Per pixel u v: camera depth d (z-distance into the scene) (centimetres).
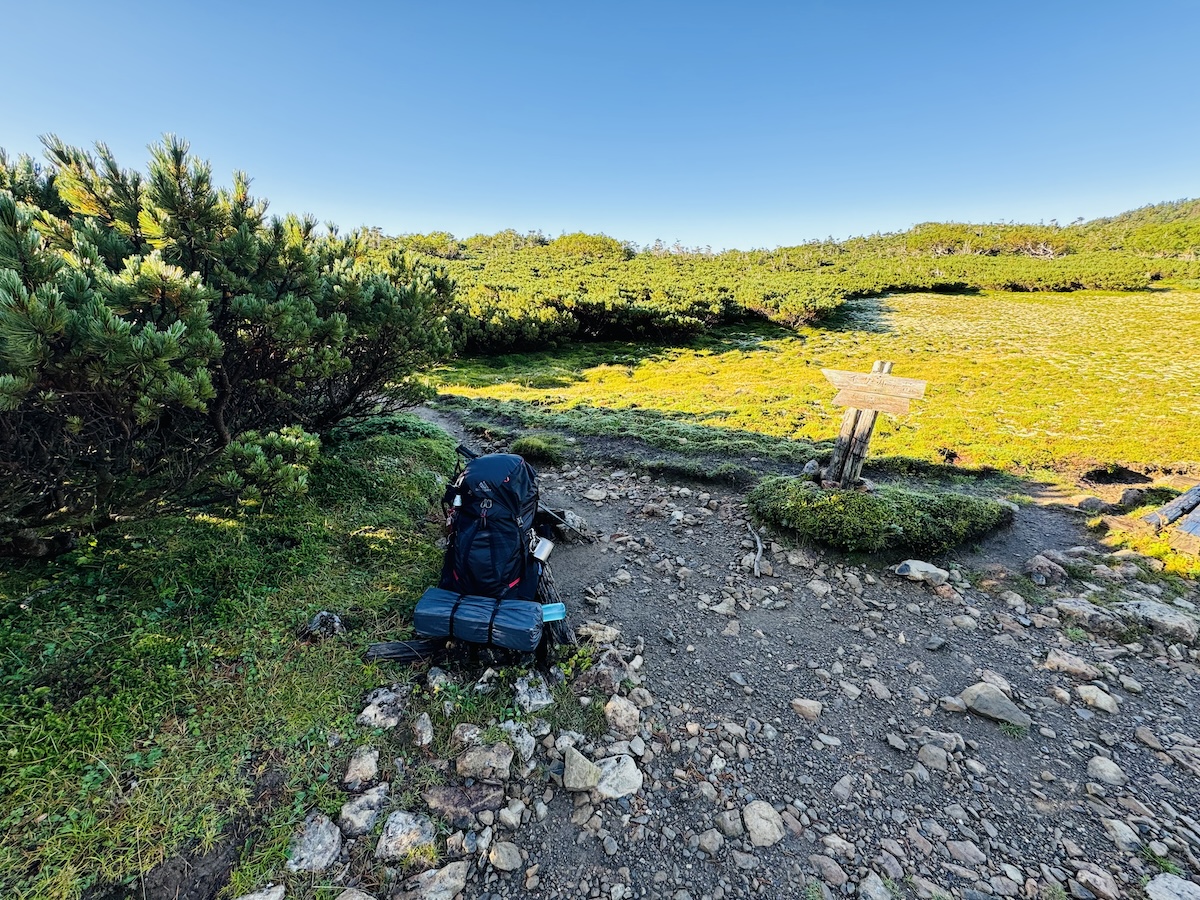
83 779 222
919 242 8106
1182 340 2102
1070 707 319
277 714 265
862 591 448
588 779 247
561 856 218
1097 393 1283
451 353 673
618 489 676
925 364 1761
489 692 291
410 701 281
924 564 466
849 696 326
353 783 235
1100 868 221
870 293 4150
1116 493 661
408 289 552
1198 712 313
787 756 278
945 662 361
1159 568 473
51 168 406
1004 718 304
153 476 384
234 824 215
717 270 4662
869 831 237
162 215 366
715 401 1257
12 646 274
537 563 344
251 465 327
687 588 448
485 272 3653
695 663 352
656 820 237
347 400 603
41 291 237
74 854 198
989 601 434
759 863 220
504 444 869
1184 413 1073
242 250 404
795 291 3494
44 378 262
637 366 1902
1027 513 605
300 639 319
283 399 482
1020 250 7512
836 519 512
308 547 417
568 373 1744
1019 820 244
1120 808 250
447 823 225
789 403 1216
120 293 288
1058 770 273
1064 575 463
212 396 305
